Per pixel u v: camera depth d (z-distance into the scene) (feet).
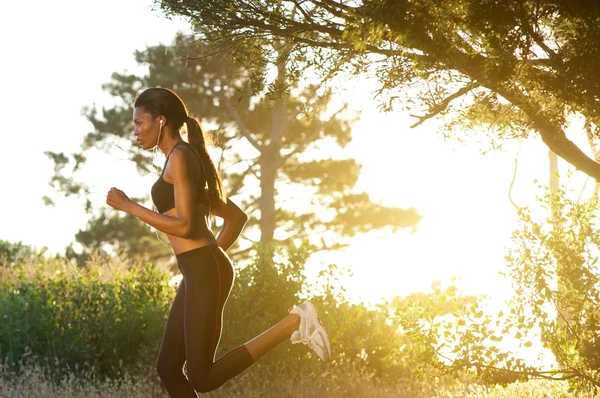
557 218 19.49
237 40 20.47
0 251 51.65
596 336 18.78
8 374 24.77
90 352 26.84
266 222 75.15
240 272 28.53
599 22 15.89
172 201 13.14
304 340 13.55
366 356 29.50
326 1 18.93
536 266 19.22
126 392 24.17
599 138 17.84
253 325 27.17
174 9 20.07
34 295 29.17
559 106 17.47
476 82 17.99
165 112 13.39
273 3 19.76
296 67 20.12
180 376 13.30
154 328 27.58
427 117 18.30
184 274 13.09
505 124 19.10
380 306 31.30
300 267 29.12
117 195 12.65
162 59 69.51
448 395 23.54
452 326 19.83
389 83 18.35
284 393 25.18
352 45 19.06
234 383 25.70
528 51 16.51
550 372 19.20
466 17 16.53
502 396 21.76
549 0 16.06
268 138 74.90
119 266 36.91
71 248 75.15
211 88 66.85
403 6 16.21
